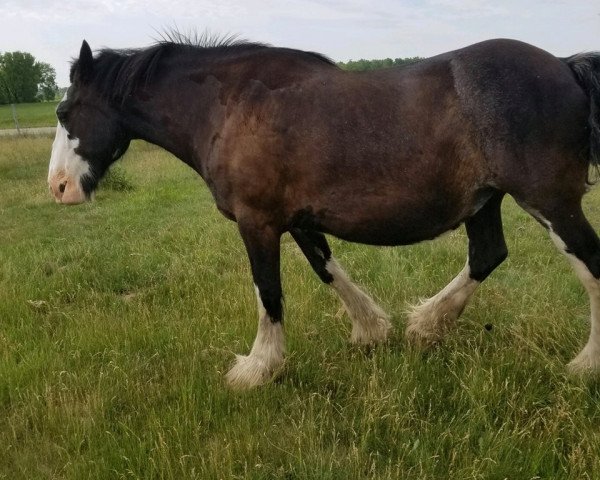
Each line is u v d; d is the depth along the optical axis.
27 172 13.26
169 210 8.81
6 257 6.15
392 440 2.73
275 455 2.73
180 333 4.01
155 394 3.28
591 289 2.88
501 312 3.98
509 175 2.73
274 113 3.01
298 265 5.29
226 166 3.17
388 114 2.83
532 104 2.66
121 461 2.69
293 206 3.12
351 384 3.27
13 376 3.48
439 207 2.90
